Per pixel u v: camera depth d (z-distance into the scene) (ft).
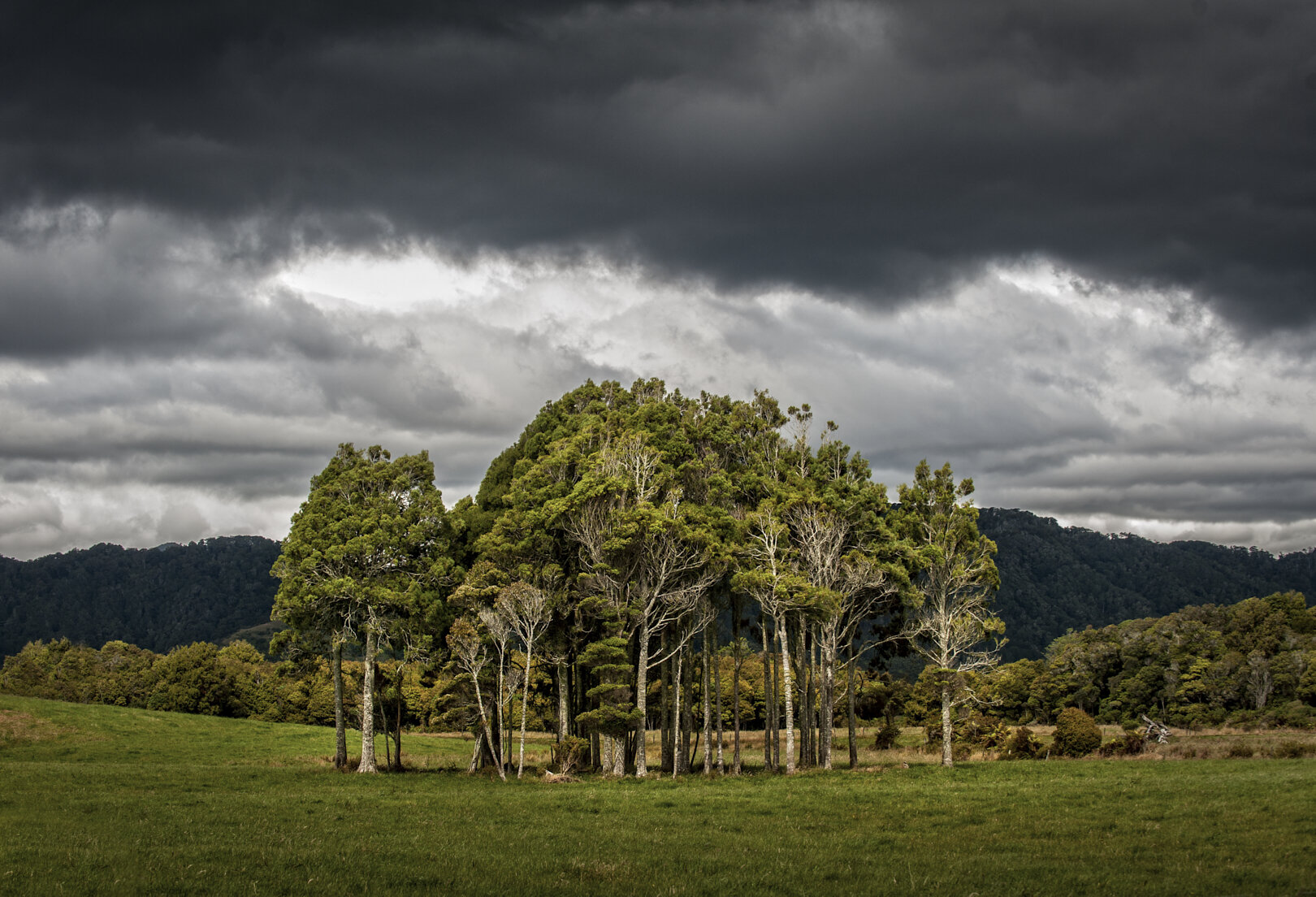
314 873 71.05
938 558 184.03
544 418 223.51
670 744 203.10
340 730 192.95
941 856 81.92
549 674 212.64
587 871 73.46
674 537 178.60
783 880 71.77
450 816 105.91
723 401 224.53
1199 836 87.81
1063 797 115.65
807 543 190.90
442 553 196.75
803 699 203.41
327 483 197.98
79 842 84.43
